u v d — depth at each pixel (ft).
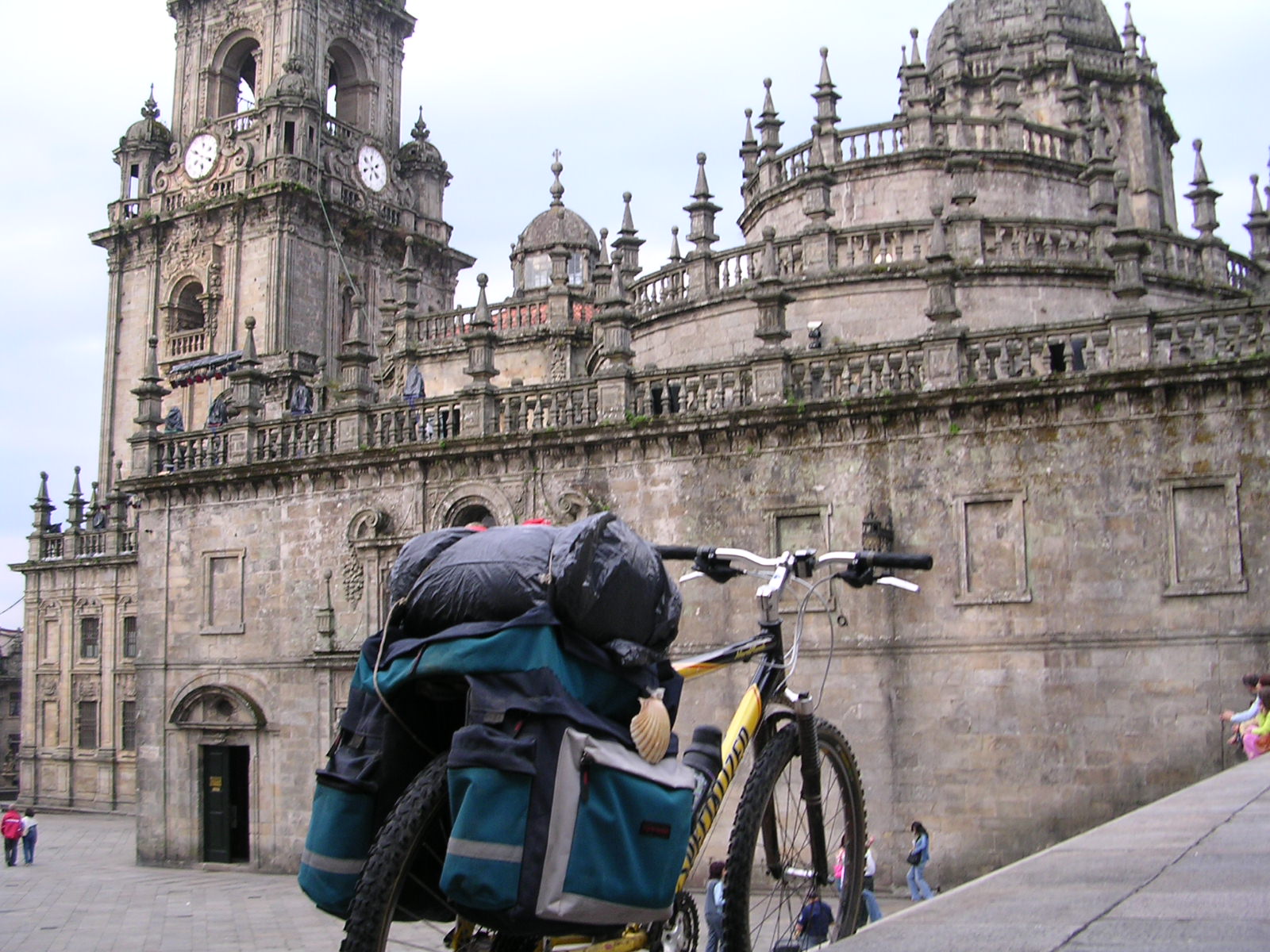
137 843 125.59
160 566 127.75
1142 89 165.99
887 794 91.30
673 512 101.71
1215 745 83.05
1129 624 86.48
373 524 115.03
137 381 224.12
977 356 93.45
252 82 242.17
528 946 18.89
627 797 17.60
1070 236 111.75
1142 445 87.45
